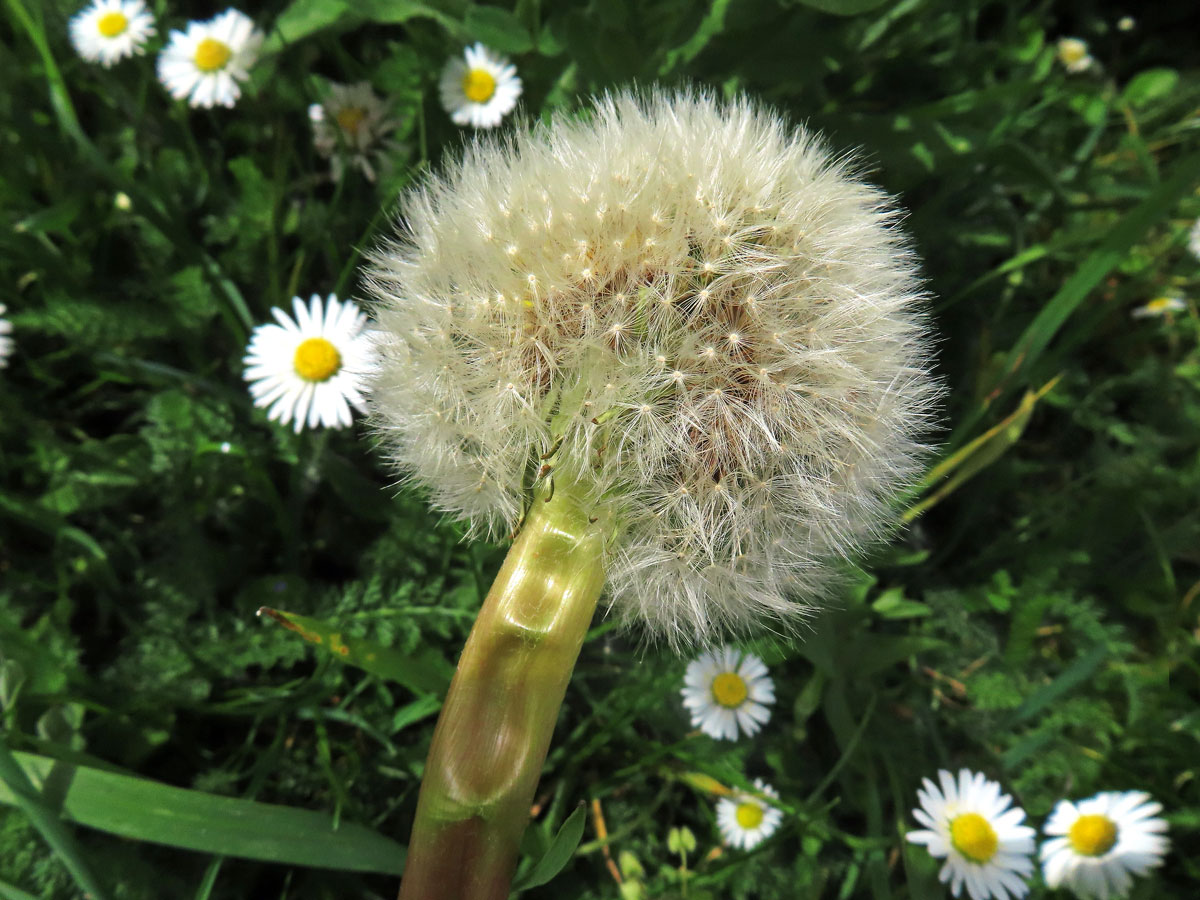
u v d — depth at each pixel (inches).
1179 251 10.0
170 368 8.4
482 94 8.4
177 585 7.4
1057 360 8.3
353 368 7.1
